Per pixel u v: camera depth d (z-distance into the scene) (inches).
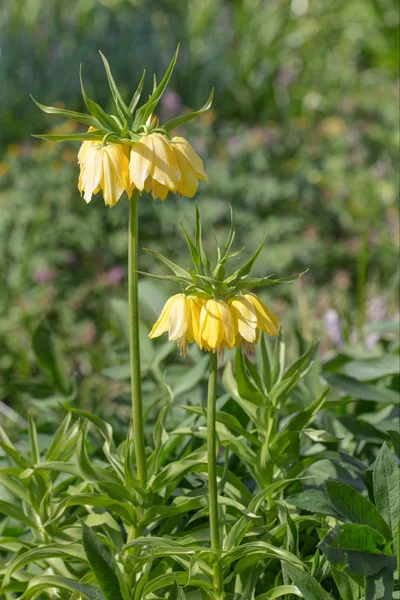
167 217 166.7
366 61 259.9
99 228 163.0
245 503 67.4
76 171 168.1
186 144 59.7
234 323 57.1
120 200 166.6
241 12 262.8
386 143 204.4
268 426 66.0
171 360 110.6
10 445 68.3
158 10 239.9
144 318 80.6
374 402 80.3
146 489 63.5
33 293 147.6
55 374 79.0
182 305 57.1
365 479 66.0
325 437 65.3
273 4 267.4
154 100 58.9
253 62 240.4
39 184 164.1
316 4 273.7
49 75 214.4
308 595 58.8
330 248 173.5
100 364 130.2
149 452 69.2
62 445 69.1
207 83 227.3
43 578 61.1
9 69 212.5
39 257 153.3
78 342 137.6
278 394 66.4
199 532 64.5
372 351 86.5
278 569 66.6
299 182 184.4
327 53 257.6
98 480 64.3
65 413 78.2
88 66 216.1
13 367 131.7
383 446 61.9
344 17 265.6
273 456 66.3
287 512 61.8
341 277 158.1
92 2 223.8
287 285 159.6
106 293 151.9
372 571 59.0
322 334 117.4
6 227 157.2
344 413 78.4
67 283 153.3
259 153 184.4
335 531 59.9
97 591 59.6
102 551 59.1
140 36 224.4
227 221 172.6
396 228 177.6
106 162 58.1
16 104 209.8
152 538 60.7
